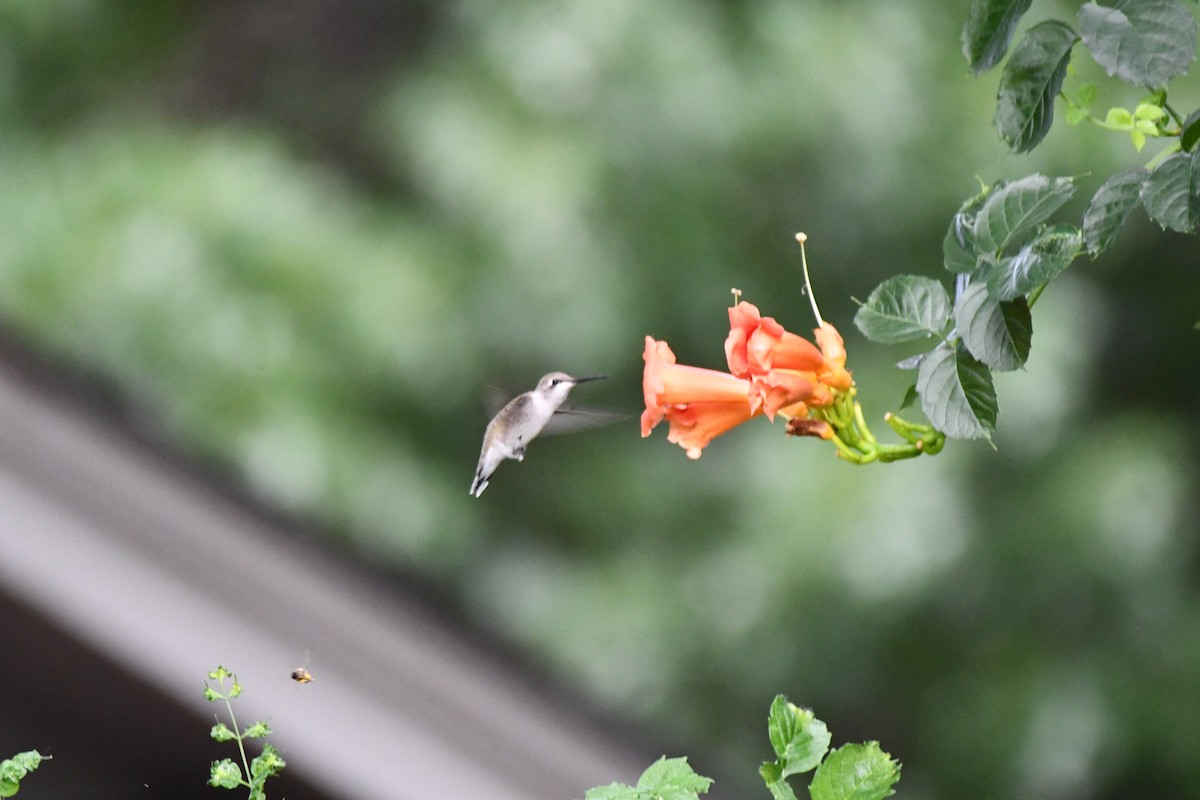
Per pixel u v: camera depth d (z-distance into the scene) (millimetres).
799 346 4105
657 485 12781
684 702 12375
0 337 4863
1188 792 12445
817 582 11867
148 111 14344
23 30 13711
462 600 12250
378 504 11641
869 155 12656
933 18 12945
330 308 11797
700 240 12633
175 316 11453
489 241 12148
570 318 12188
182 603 4637
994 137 12641
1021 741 12344
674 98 12328
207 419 11312
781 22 12672
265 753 3602
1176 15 3502
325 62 14570
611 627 12336
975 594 12383
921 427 4121
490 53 12531
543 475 12781
